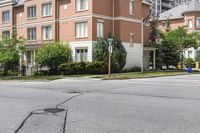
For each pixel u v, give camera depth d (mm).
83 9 39156
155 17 51438
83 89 18812
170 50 48844
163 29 71188
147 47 45719
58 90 18359
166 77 32062
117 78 29312
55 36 42125
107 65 36562
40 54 37438
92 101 13359
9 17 49062
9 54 35469
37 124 8766
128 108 11445
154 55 46844
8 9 49094
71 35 40500
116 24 40969
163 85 21703
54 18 42156
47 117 9773
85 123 8852
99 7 39219
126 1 41594
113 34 40969
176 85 21688
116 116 9883
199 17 67312
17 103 12930
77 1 39906
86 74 35406
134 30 42906
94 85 21797
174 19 71688
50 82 26078
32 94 16312
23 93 16859
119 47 38219
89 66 35625
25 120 9336
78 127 8359
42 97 14914
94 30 38469
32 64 42500
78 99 14039
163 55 48594
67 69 35656
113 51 37312
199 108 11414
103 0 39812
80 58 39594
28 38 46000
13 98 14633
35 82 26641
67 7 41125
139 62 43906
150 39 49781
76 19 39844
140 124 8695
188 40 48156
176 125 8547
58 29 42250
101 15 39469
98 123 8844
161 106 11906
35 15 45094
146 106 11914
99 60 37000
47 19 43125
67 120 9281
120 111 10797
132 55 42562
